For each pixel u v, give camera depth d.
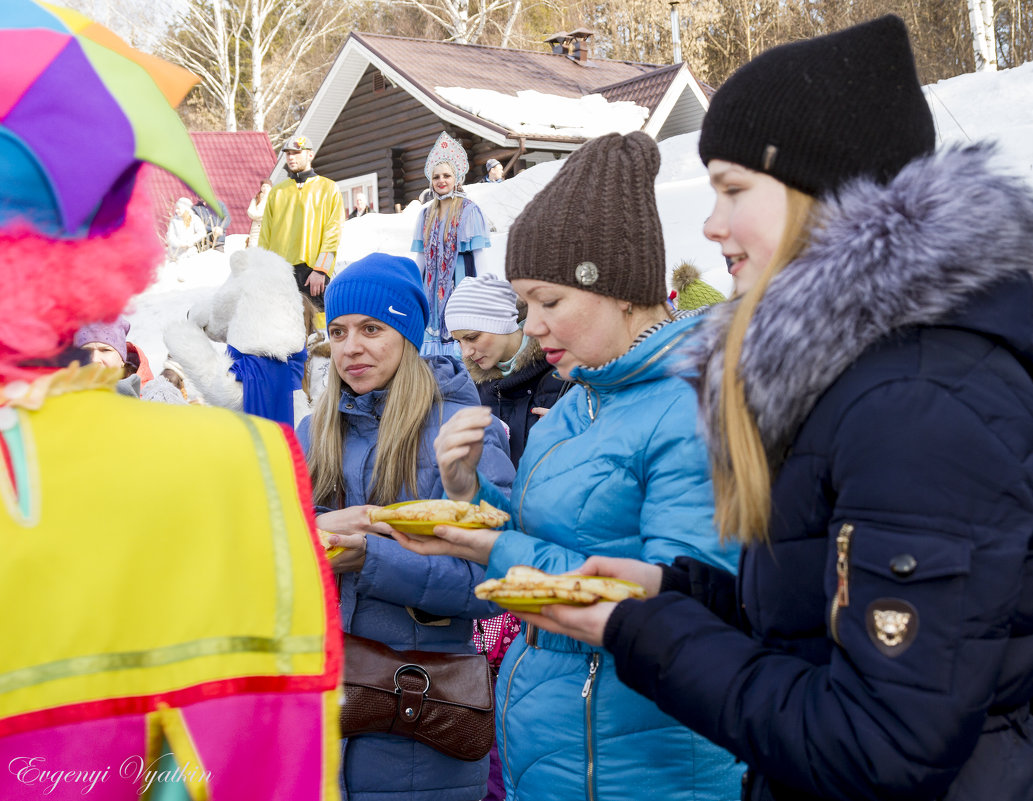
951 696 0.93
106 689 0.94
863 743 0.96
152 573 0.97
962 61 32.09
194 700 0.98
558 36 26.73
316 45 41.16
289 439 1.13
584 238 1.66
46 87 0.92
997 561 0.94
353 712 2.06
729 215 1.25
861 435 0.99
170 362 4.96
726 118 1.22
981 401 0.97
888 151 1.17
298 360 3.71
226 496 1.04
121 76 0.98
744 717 1.07
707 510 1.52
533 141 19.31
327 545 2.03
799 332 1.05
